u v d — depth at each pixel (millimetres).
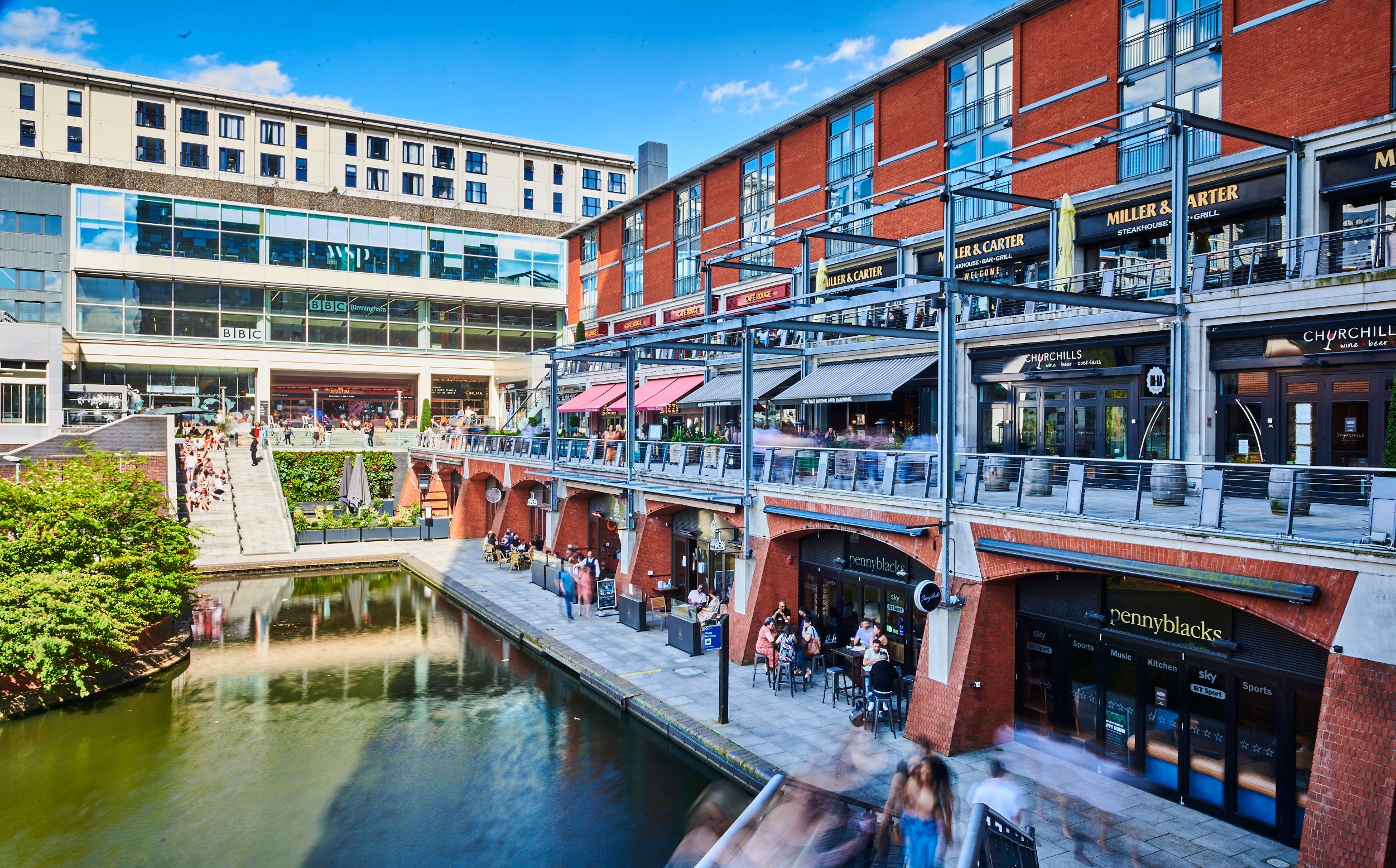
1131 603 13070
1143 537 11766
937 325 23922
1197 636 12172
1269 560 10352
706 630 21094
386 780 14484
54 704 18266
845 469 18250
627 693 17766
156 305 54000
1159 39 20703
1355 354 15141
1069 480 13141
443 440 45719
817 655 18266
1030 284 22344
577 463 30094
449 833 12656
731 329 19422
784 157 33375
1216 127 16656
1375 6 16625
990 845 5129
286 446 48062
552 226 66938
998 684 14523
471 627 25312
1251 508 13797
